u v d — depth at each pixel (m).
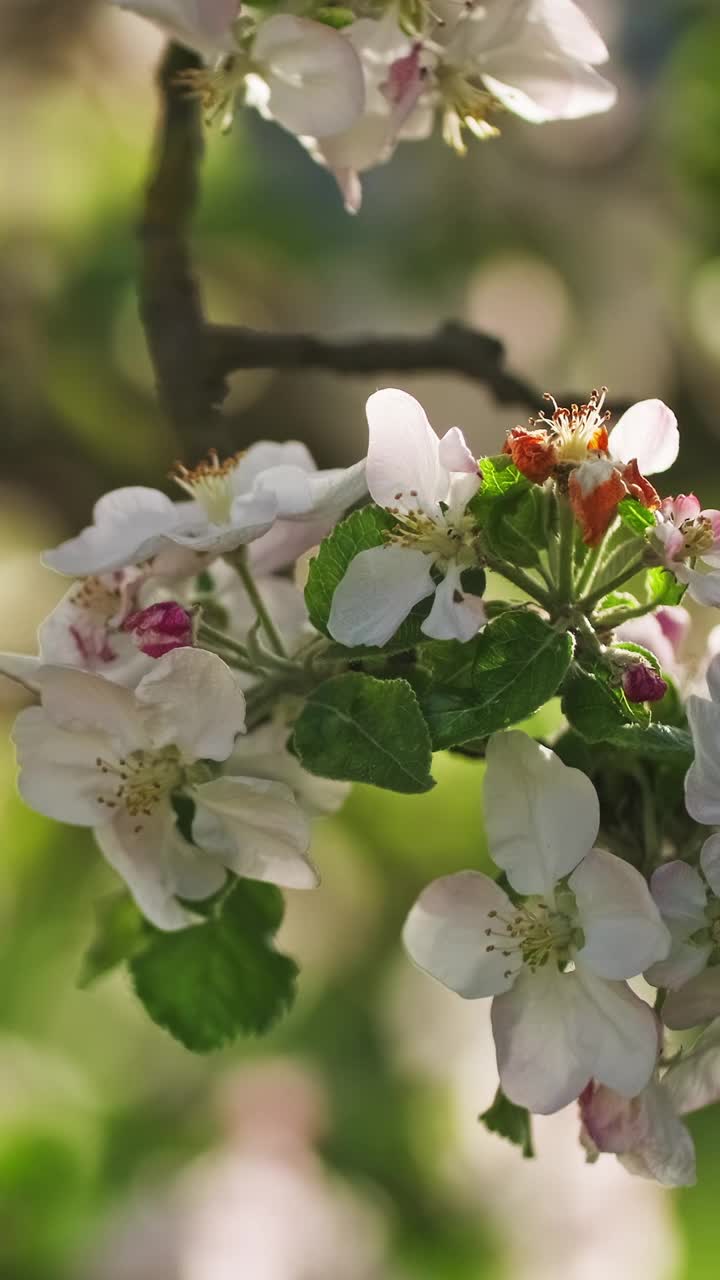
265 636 0.63
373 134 0.66
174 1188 0.81
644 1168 0.60
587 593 0.60
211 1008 0.64
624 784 0.62
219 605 0.63
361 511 0.60
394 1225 0.81
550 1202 0.81
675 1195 0.85
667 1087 0.60
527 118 0.66
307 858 0.61
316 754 0.59
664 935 0.59
